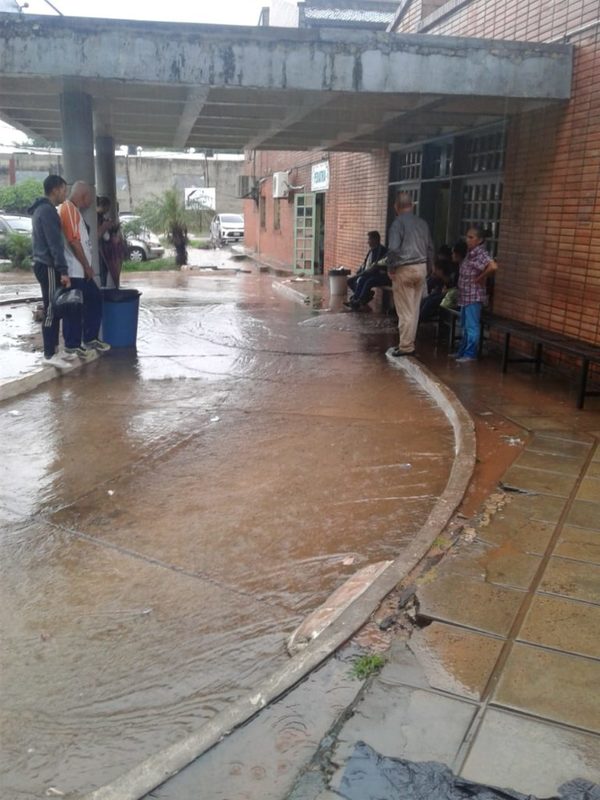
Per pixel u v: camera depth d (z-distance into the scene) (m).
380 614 3.43
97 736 2.94
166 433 6.39
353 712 2.75
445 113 9.55
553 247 8.26
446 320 10.66
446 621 3.35
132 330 9.75
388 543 4.46
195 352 9.65
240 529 4.65
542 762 2.50
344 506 4.96
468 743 2.59
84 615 3.75
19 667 3.35
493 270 8.69
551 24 8.23
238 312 13.38
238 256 29.03
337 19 21.62
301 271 20.80
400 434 6.38
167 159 41.91
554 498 4.79
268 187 26.89
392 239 8.95
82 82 8.23
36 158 41.06
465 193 11.27
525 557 3.98
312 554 4.34
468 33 10.23
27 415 6.83
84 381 8.05
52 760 2.81
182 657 3.43
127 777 2.46
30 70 7.39
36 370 8.19
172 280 19.69
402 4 12.59
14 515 4.83
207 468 5.63
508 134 9.24
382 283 13.27
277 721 2.71
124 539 4.53
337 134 13.16
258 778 2.45
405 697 2.83
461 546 4.12
